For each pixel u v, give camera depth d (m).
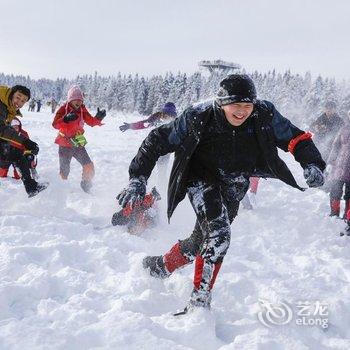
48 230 4.77
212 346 2.82
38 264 3.92
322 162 3.15
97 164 9.99
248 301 3.59
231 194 3.31
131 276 3.71
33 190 5.69
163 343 2.69
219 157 3.15
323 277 4.18
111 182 8.23
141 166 3.15
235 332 3.03
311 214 6.69
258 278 4.09
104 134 21.38
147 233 5.15
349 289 3.91
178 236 5.19
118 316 2.95
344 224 6.12
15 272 3.66
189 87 82.25
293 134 3.17
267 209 6.96
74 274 3.68
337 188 6.57
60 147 7.11
